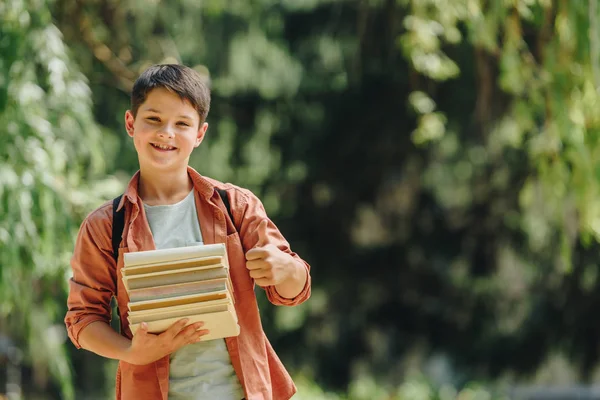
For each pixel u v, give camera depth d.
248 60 13.45
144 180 3.50
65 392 8.59
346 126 15.04
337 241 16.33
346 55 13.99
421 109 10.20
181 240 3.43
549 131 7.98
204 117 3.53
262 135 14.50
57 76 7.27
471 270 16.50
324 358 16.77
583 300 15.65
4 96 7.00
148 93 3.41
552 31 7.73
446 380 17.27
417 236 16.56
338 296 16.72
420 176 15.69
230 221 3.50
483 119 10.35
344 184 15.75
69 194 7.51
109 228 3.46
